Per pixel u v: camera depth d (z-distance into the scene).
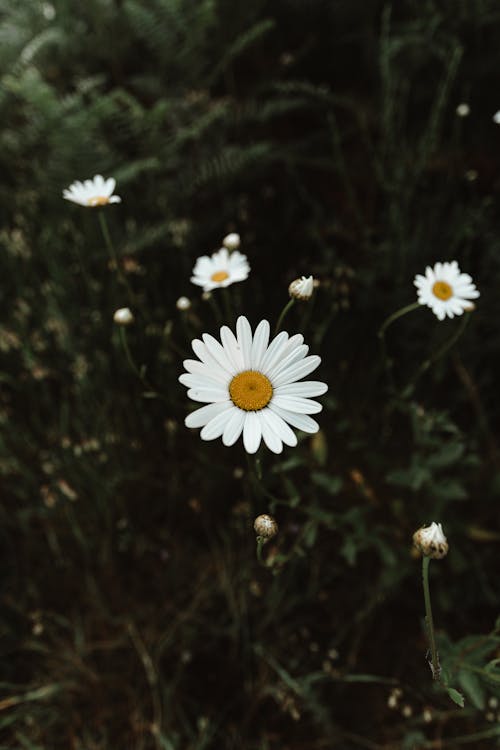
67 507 0.40
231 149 0.48
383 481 0.41
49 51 0.55
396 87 0.48
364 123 0.48
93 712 0.37
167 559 0.41
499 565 0.40
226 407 0.26
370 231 0.45
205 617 0.39
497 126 0.51
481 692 0.30
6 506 0.43
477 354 0.44
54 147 0.48
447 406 0.45
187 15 0.51
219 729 0.37
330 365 0.45
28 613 0.40
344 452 0.41
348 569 0.40
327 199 0.52
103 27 0.55
